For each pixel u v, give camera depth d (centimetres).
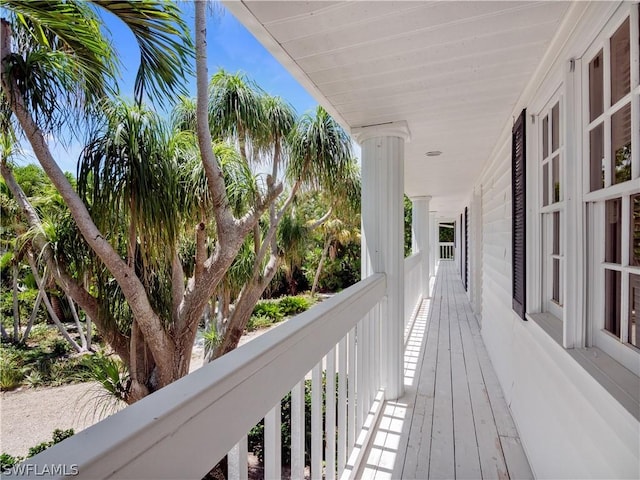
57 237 309
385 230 257
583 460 122
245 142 507
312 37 147
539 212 200
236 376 74
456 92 203
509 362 250
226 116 463
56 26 231
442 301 698
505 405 248
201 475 63
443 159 388
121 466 47
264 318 1076
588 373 113
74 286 316
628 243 113
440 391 271
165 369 309
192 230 377
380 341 253
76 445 46
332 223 1394
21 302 978
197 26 310
